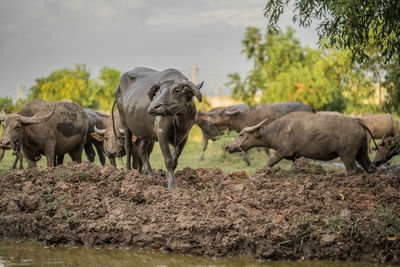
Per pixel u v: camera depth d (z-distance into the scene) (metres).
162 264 10.21
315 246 10.71
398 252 10.41
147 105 15.32
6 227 12.36
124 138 18.70
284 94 59.09
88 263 10.28
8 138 17.08
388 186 13.60
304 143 18.06
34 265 10.12
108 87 54.19
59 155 20.83
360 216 11.25
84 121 20.22
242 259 10.57
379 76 28.72
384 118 34.59
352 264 10.32
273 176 16.08
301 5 14.34
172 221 11.62
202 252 10.80
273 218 11.48
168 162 14.65
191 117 14.43
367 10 13.77
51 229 11.94
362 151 18.20
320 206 12.07
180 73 14.85
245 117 30.92
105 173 15.32
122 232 11.53
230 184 15.20
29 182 14.57
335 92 56.38
